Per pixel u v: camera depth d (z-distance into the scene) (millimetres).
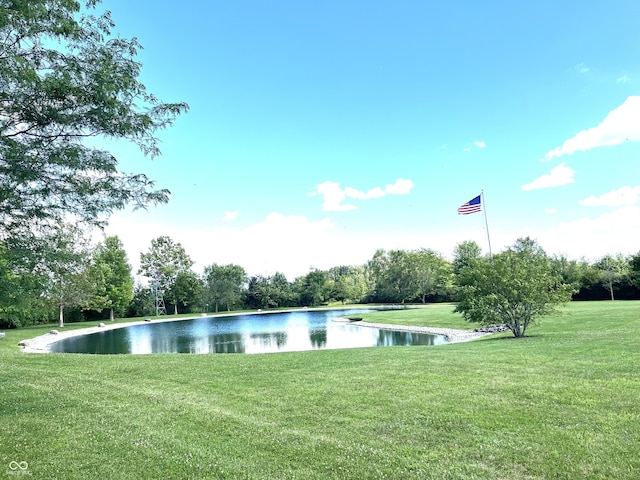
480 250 75125
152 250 67750
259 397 6863
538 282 14586
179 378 8727
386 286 74000
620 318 18453
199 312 70375
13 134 5727
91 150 6188
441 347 12906
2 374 9531
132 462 4352
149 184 6809
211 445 4789
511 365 8328
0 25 4672
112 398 7000
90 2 5949
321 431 5141
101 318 55438
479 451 4348
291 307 78375
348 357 11047
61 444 4855
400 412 5668
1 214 6055
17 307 6695
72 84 5414
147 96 6250
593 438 4461
